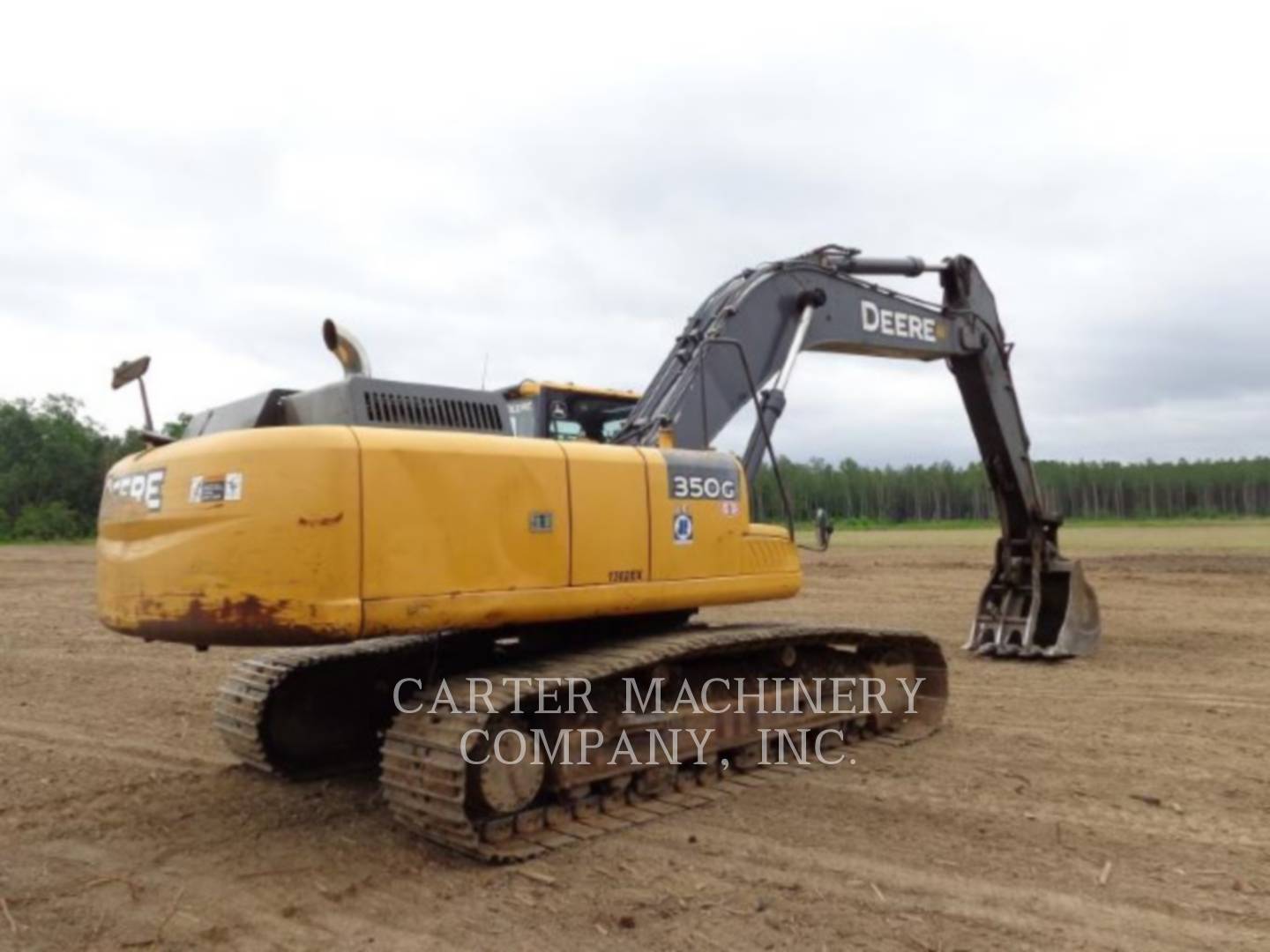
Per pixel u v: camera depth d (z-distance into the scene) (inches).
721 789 248.4
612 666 215.0
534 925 170.7
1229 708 343.9
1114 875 189.6
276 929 171.0
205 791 255.6
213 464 191.5
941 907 175.5
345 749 274.5
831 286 350.0
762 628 266.1
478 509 203.9
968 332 416.8
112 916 177.3
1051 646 447.8
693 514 246.8
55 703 371.9
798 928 167.3
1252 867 193.3
